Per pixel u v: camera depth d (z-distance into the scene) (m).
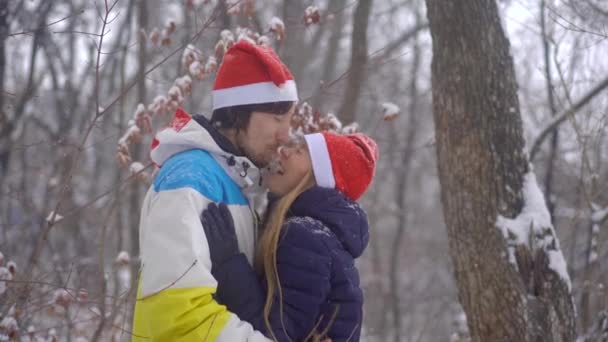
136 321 2.19
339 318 2.24
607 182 5.16
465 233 3.54
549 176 5.77
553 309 3.37
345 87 5.94
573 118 4.51
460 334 5.42
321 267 2.19
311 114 4.04
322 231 2.24
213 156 2.27
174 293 2.00
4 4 5.25
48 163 6.28
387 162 14.26
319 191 2.32
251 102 2.29
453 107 3.58
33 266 3.59
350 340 2.26
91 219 6.22
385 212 14.38
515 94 3.59
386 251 15.91
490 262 3.44
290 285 2.19
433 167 14.24
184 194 2.09
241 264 2.16
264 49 2.36
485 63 3.53
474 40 3.54
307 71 10.47
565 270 3.44
